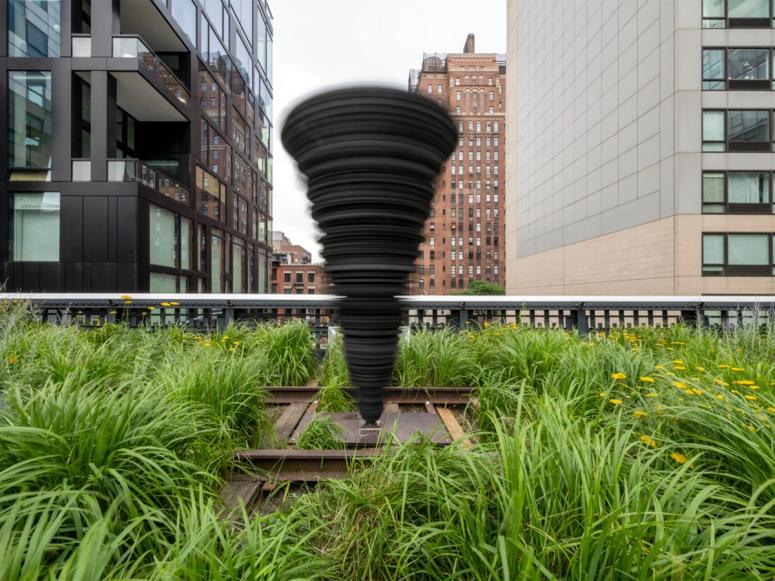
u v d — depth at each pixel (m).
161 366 3.87
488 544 1.37
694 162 19.75
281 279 84.19
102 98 13.53
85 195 13.21
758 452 1.70
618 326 6.68
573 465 1.55
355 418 3.34
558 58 31.05
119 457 1.75
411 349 4.61
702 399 2.34
